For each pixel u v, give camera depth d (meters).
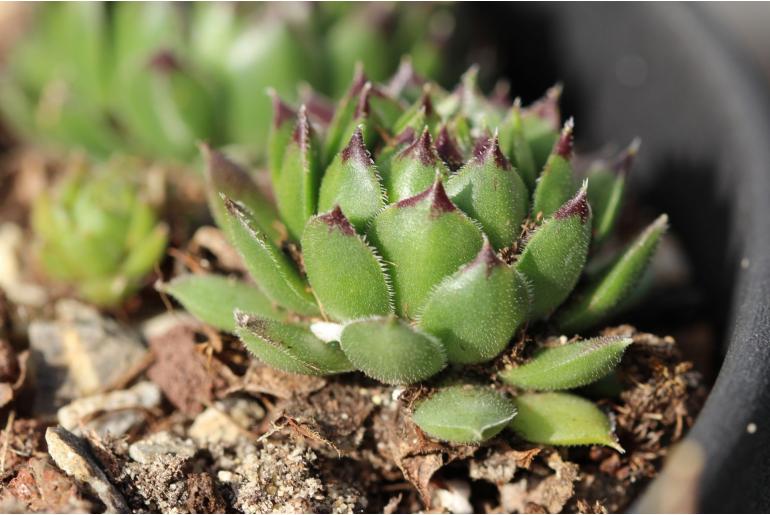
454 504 0.22
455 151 0.22
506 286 0.21
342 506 0.22
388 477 0.23
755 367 0.21
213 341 0.23
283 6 0.27
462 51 0.29
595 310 0.22
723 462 0.20
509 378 0.22
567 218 0.21
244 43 0.27
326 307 0.22
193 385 0.23
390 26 0.27
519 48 0.31
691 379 0.23
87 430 0.23
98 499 0.22
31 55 0.28
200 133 0.27
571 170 0.22
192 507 0.22
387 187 0.21
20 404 0.23
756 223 0.23
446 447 0.22
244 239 0.22
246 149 0.27
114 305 0.26
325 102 0.24
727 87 0.25
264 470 0.22
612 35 0.28
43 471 0.22
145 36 0.27
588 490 0.22
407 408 0.22
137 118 0.27
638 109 0.28
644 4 0.27
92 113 0.28
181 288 0.23
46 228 0.25
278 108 0.23
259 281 0.22
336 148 0.22
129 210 0.26
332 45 0.27
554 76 0.30
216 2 0.27
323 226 0.21
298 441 0.22
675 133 0.27
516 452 0.22
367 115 0.22
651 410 0.23
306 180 0.22
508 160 0.21
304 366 0.22
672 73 0.27
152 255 0.25
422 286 0.21
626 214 0.27
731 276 0.24
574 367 0.21
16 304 0.25
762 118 0.25
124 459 0.22
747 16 0.36
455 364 0.22
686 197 0.26
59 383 0.24
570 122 0.22
